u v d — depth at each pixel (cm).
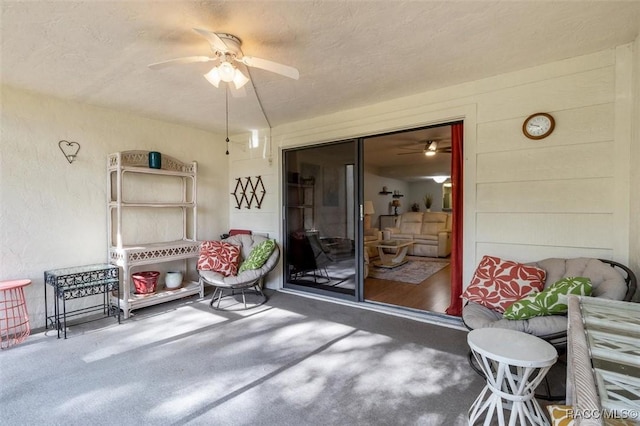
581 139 238
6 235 282
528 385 152
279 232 431
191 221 430
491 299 223
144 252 336
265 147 441
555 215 249
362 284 366
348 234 375
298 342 261
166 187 402
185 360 231
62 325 299
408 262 625
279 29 196
